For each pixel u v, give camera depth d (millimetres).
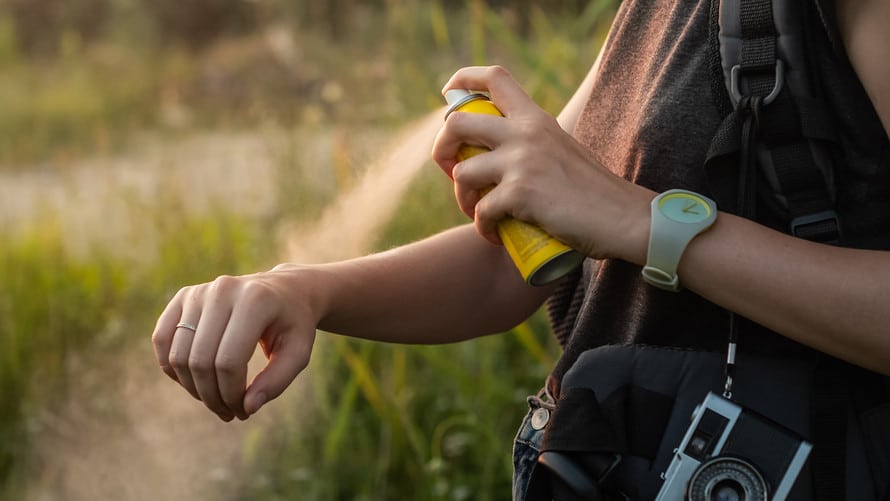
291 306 1112
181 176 6637
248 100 11844
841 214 1035
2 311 4004
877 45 956
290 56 9789
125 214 5434
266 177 5164
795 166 1025
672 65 1131
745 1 1049
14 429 3504
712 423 1028
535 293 1395
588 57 3809
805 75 1022
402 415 2580
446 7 7074
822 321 973
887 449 1021
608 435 1087
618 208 1019
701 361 1090
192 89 13031
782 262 982
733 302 1006
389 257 1309
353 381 2752
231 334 1048
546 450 1114
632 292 1172
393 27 4938
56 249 4738
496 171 1050
